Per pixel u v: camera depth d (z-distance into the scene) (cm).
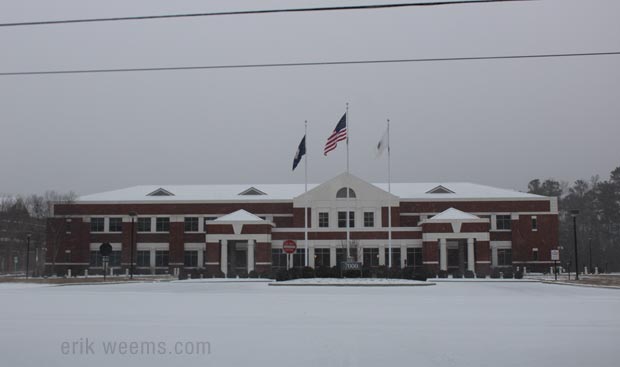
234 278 7125
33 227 10925
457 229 7481
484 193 8569
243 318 2408
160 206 8606
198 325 2172
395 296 3788
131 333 1959
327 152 5803
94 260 8606
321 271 6019
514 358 1530
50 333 1962
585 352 1614
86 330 2034
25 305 3056
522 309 2830
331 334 1934
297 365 1446
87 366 1448
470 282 6153
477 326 2147
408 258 7819
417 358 1527
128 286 5344
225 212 8531
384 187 8981
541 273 8212
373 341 1791
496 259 8306
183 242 8500
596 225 13400
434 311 2717
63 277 7544
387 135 6172
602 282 5981
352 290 4541
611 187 13225
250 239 7656
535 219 8325
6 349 1667
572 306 3016
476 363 1469
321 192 8194
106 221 8631
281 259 7900
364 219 8138
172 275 8069
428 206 8400
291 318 2409
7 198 12162
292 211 8469
